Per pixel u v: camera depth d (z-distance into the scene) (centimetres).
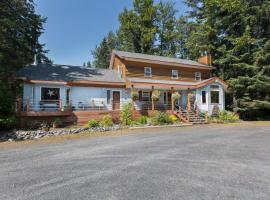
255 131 1745
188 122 2338
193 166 798
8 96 1872
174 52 4900
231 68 3194
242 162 841
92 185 640
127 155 986
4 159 975
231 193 564
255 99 2989
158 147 1145
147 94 2855
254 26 3197
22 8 2150
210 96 2828
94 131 1789
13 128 1812
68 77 2383
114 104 2544
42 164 879
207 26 3403
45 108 2138
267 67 2875
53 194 588
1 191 618
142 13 4806
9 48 1973
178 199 534
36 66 2594
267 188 593
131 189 602
